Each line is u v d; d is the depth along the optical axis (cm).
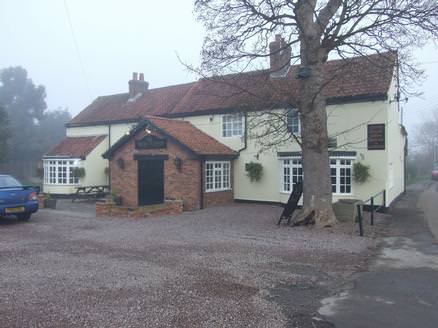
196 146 1786
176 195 1792
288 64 1334
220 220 1406
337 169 1706
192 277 704
